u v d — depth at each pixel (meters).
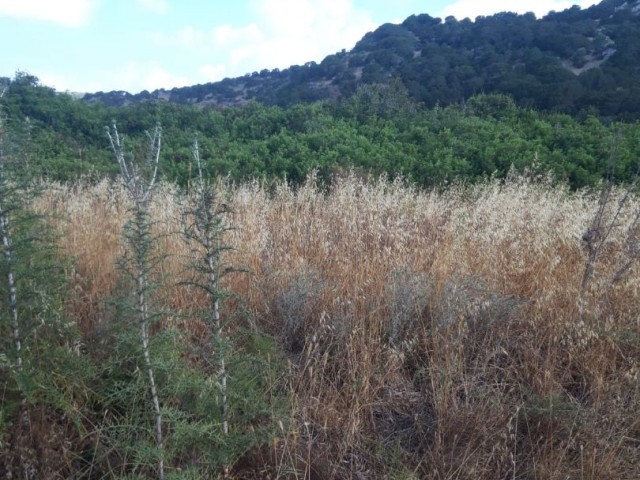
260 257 5.11
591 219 5.88
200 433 2.79
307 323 4.25
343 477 3.16
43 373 2.99
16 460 2.76
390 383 3.76
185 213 3.41
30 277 3.01
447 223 6.22
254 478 3.04
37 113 16.45
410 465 3.25
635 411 3.50
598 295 4.44
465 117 17.73
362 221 6.14
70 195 6.76
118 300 2.91
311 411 3.41
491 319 4.19
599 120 16.77
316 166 10.45
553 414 3.43
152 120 17.61
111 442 2.91
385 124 17.11
